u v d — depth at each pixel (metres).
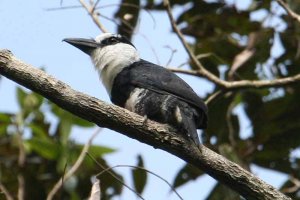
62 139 11.33
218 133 11.52
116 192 11.27
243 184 8.08
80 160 10.38
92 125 11.52
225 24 12.23
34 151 11.53
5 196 10.34
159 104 9.27
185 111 9.02
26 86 8.07
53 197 10.99
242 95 12.04
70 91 8.06
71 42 10.78
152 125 8.27
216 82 11.06
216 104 11.50
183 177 11.36
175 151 8.29
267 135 11.77
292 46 12.10
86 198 11.24
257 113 11.87
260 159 11.80
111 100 10.00
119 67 9.99
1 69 8.03
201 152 8.19
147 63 10.12
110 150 11.24
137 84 9.61
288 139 11.76
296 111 11.80
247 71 11.70
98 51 10.52
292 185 11.80
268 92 12.18
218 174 8.15
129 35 11.42
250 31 12.19
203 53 12.08
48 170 11.37
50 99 8.07
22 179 10.98
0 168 11.24
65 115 11.47
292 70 12.20
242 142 11.74
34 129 11.61
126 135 8.30
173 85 9.36
